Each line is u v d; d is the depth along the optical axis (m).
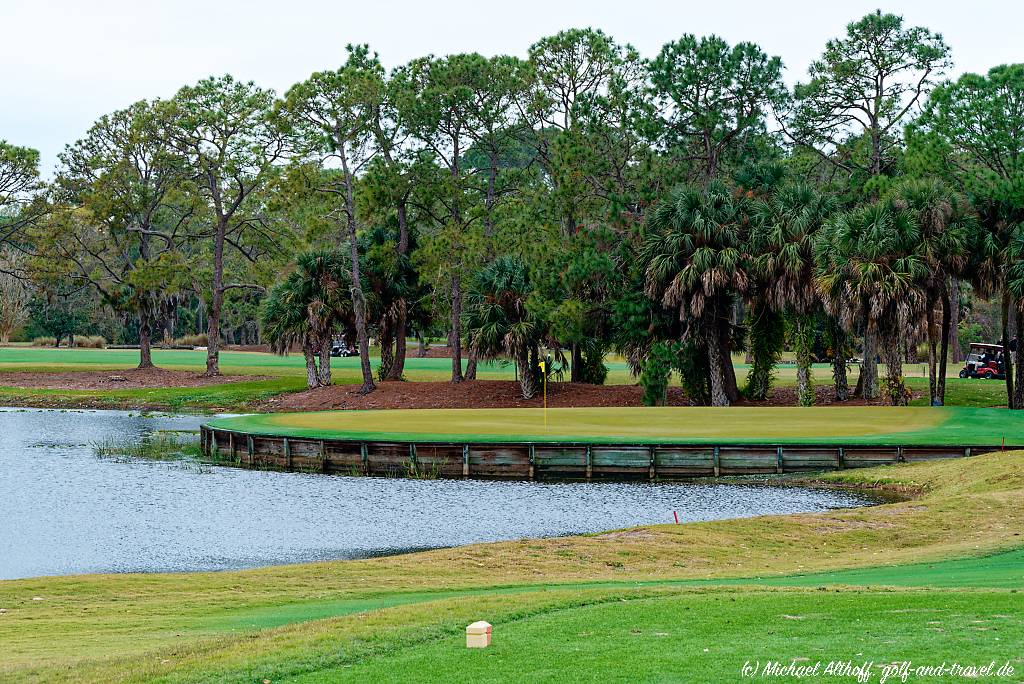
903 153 58.81
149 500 29.64
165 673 9.97
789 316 53.97
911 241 45.34
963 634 9.93
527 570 18.84
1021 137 48.03
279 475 34.69
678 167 59.56
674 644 10.02
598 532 23.27
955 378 64.50
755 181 56.00
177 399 64.94
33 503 29.19
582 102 59.12
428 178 62.16
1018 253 45.03
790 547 20.80
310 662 10.03
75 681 10.01
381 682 9.18
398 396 60.12
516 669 9.34
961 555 18.48
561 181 57.81
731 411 43.22
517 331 55.56
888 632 10.18
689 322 53.69
